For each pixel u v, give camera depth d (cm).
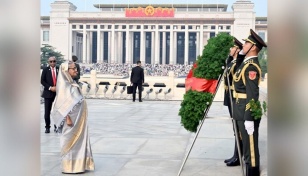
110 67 8906
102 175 559
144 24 9512
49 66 966
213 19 9012
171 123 1173
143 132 988
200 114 519
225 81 582
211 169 593
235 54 521
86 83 2236
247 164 499
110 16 9462
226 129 994
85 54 9638
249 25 8812
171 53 9712
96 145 802
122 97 2236
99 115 1387
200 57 522
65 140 559
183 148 768
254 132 491
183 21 9288
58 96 560
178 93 2225
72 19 9319
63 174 560
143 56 9706
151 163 639
